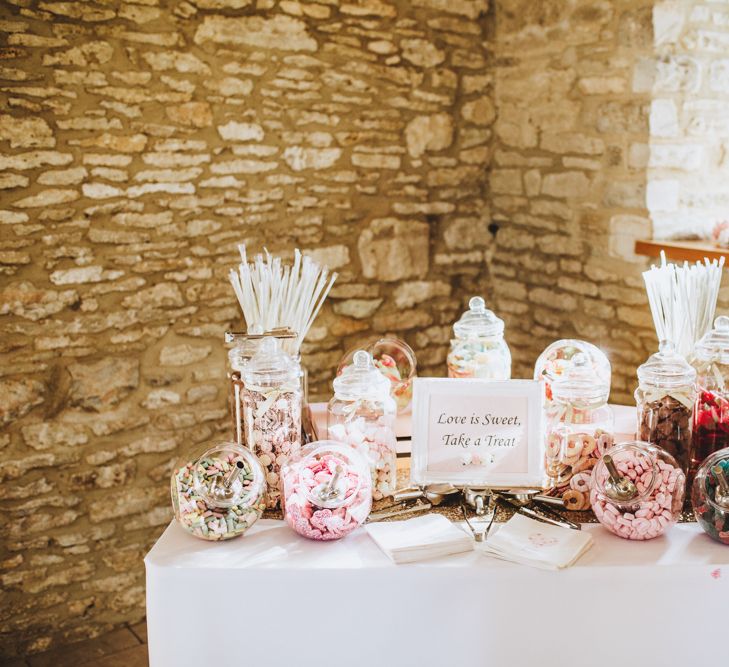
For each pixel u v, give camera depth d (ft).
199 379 9.91
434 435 5.10
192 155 9.48
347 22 10.19
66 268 8.97
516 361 11.73
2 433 8.88
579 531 4.65
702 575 4.33
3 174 8.51
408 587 4.40
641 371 5.15
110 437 9.46
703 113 9.44
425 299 11.55
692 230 9.63
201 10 9.26
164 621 4.43
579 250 10.37
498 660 4.49
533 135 10.92
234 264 9.96
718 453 4.60
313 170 10.32
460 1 10.96
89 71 8.77
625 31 9.32
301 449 4.96
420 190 11.20
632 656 4.44
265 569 4.36
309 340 10.68
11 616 9.18
